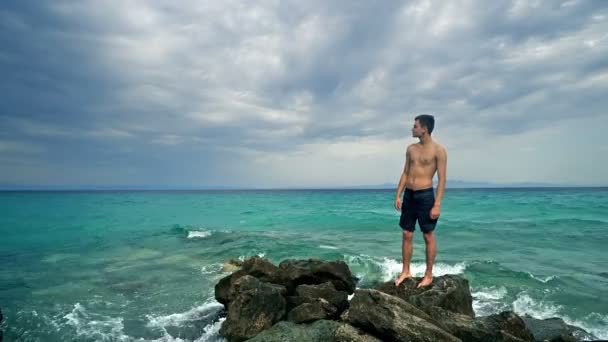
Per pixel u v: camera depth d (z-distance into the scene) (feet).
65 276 34.78
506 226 66.69
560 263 37.70
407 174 19.85
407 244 20.40
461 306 19.22
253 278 21.88
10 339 20.62
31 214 109.29
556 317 23.02
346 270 26.11
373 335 15.85
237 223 84.79
